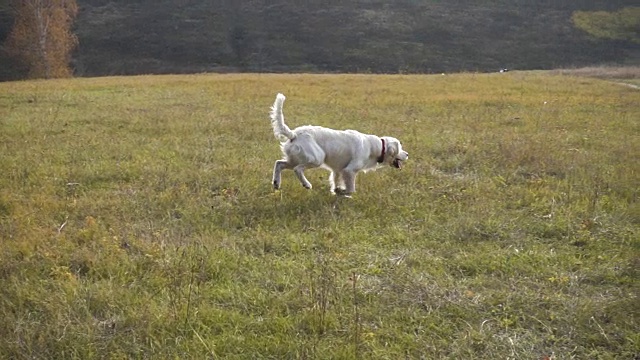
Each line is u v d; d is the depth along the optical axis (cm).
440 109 1681
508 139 1204
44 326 474
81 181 897
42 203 770
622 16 6072
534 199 812
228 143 1164
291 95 2022
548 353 459
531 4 6372
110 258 591
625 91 2261
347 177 831
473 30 5788
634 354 455
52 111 1602
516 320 498
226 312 498
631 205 773
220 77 3002
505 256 620
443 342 467
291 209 758
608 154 1089
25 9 4178
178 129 1303
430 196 828
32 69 4216
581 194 824
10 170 935
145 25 5850
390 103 1802
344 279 562
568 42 5559
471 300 528
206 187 860
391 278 568
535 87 2383
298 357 440
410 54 5266
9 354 440
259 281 560
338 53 5297
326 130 823
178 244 631
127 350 450
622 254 629
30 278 556
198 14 6050
